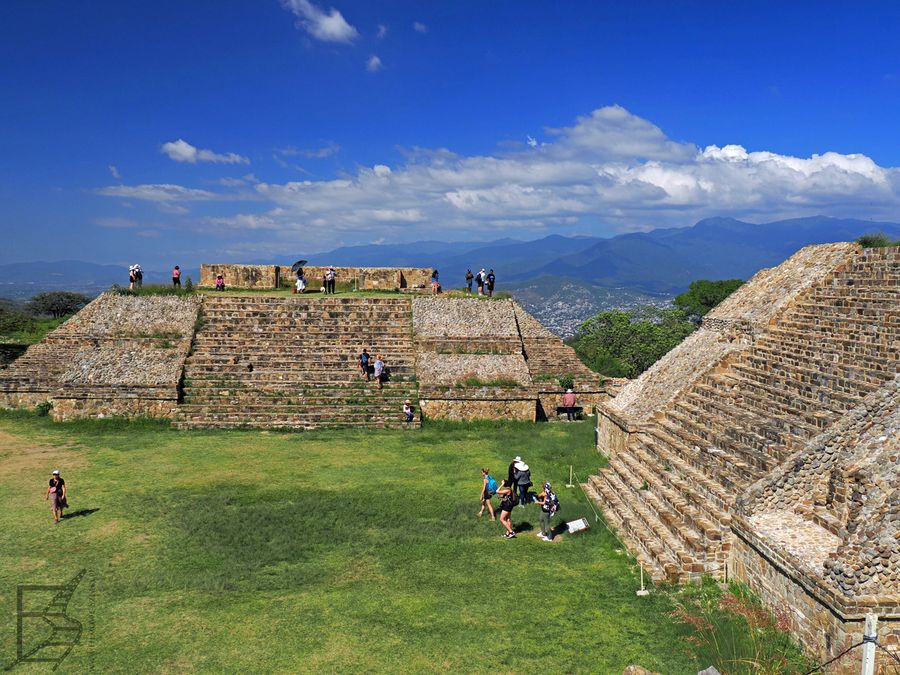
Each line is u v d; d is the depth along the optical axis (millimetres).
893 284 17578
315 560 15445
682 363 25156
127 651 11516
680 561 14320
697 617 12578
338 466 23203
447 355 32719
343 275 41312
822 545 12398
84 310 33438
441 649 11656
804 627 11359
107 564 15016
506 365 32375
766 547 12594
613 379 33750
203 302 34594
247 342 32719
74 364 30062
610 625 12484
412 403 29984
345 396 29875
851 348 17375
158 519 17844
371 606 13242
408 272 40812
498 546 16391
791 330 21188
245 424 28172
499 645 11789
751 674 10695
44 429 27844
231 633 12148
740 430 17781
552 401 32625
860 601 10172
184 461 23500
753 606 12820
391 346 33250
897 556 10555
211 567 14914
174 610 12992
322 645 11781
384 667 11102
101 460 23547
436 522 17938
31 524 17375
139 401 28859
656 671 10875
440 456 24812
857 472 12633
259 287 40031
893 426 13516
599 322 57281
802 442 15438
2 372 30750
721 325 25062
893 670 10148
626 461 20750
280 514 18297
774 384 19500
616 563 15406
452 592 13883
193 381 30016
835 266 21969
